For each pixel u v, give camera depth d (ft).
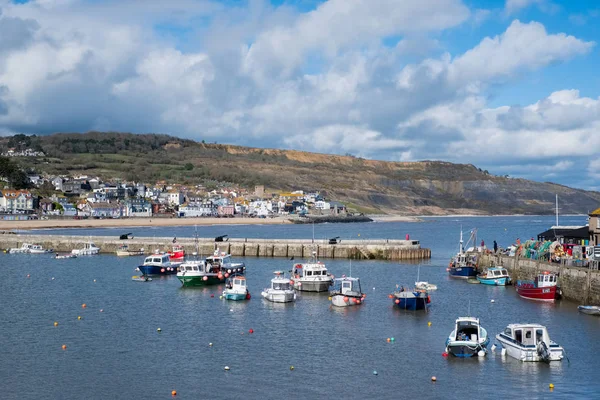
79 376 172.24
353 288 319.06
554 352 185.26
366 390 162.20
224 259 413.39
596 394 158.51
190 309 262.67
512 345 189.88
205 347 201.16
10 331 220.64
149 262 387.55
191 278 325.01
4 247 546.26
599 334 214.28
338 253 478.59
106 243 522.88
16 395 157.89
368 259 469.98
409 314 253.03
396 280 351.87
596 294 253.85
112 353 193.77
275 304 274.77
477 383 167.02
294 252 487.61
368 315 251.19
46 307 264.52
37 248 523.29
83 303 274.57
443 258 480.23
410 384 166.61
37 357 189.37
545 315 246.06
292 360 187.52
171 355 192.13
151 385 165.48
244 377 171.83
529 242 360.89
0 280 345.31
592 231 331.57
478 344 190.49
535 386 164.55
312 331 223.30
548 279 285.43
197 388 163.32
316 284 309.63
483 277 339.16
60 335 215.31
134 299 286.25
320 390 162.20
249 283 336.29
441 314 252.83
